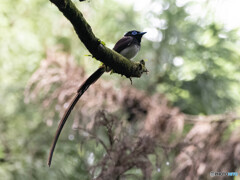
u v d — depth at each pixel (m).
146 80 13.23
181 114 10.45
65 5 4.61
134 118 10.30
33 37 12.50
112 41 13.64
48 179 11.27
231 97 12.79
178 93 12.97
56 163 11.55
